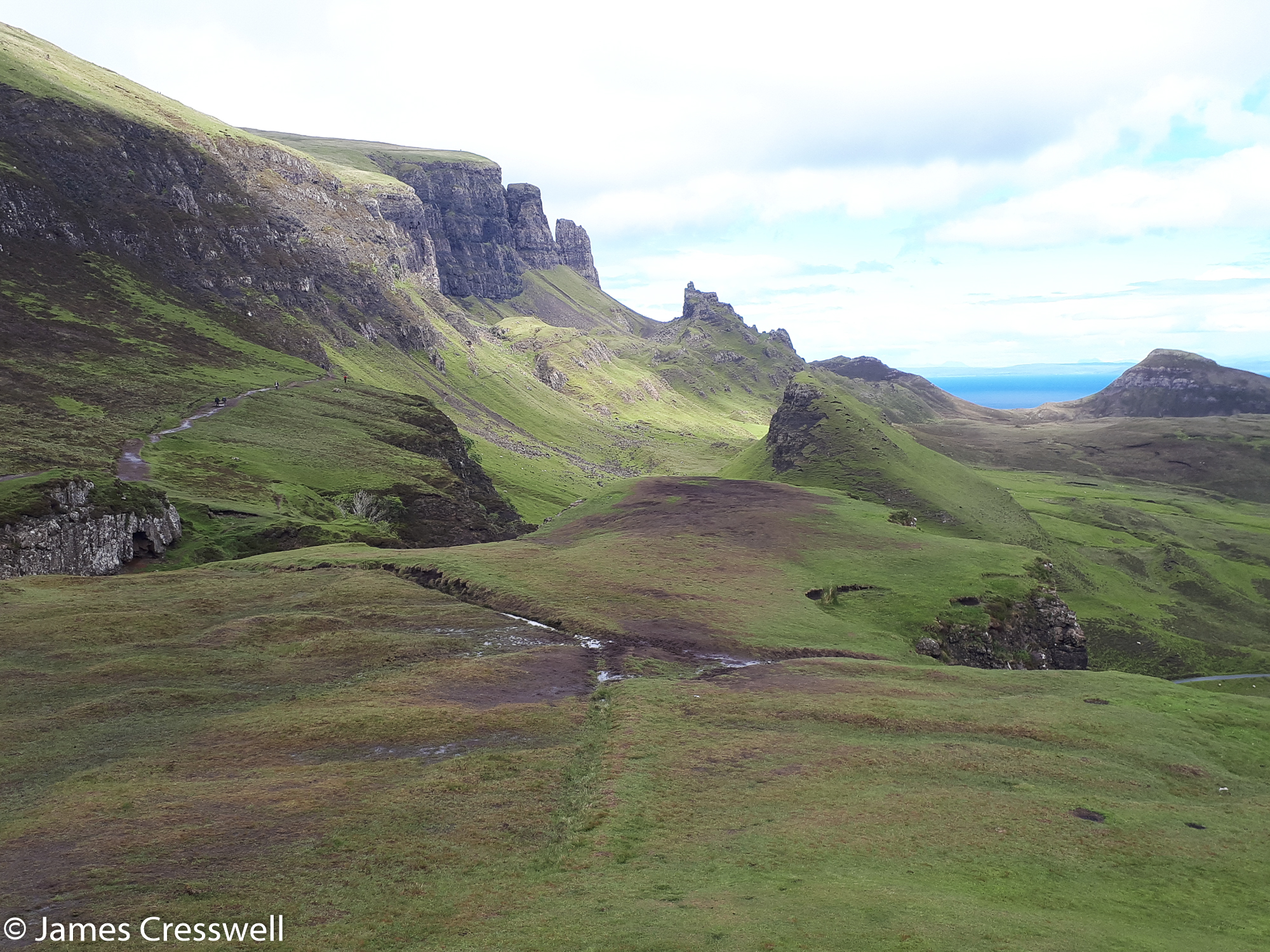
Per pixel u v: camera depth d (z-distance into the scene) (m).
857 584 113.12
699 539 134.38
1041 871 36.19
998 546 137.12
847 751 52.09
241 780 44.41
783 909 30.80
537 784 45.88
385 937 29.42
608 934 28.97
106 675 58.69
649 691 64.31
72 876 33.31
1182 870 36.97
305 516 131.25
